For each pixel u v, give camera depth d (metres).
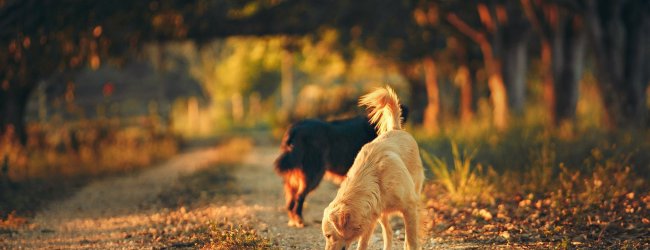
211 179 15.37
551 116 18.78
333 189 13.34
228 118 61.25
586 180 9.77
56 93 26.22
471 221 8.70
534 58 32.38
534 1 18.72
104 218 10.73
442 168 11.02
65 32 16.62
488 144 14.06
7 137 19.25
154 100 39.28
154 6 17.64
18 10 15.17
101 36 17.59
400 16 22.34
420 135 19.92
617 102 15.73
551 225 8.16
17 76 18.00
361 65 34.88
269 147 30.09
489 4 21.25
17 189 13.44
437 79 33.38
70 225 10.16
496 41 22.25
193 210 10.93
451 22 23.16
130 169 19.03
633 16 15.96
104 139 24.31
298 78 61.44
